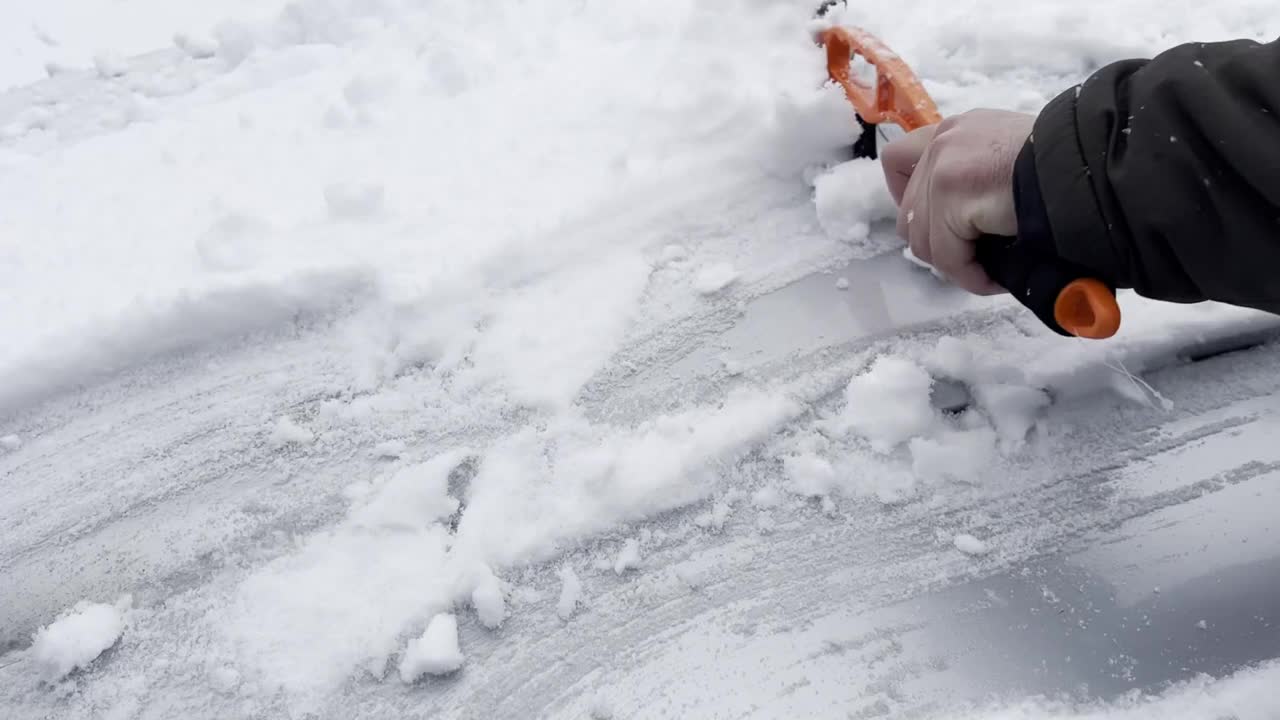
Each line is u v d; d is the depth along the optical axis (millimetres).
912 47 1343
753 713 809
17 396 1126
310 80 1606
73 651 900
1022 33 1349
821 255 1139
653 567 907
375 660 866
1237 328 985
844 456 957
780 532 917
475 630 883
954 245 813
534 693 842
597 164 1258
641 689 835
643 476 941
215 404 1109
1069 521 892
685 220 1191
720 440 965
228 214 1206
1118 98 649
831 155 1192
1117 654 808
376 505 965
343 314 1170
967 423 961
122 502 1032
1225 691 772
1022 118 783
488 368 1079
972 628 837
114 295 1197
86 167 1472
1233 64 595
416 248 1174
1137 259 648
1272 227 592
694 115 1260
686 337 1083
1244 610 822
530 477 971
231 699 864
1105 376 967
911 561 885
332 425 1064
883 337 1047
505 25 1585
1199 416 950
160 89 1677
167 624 925
